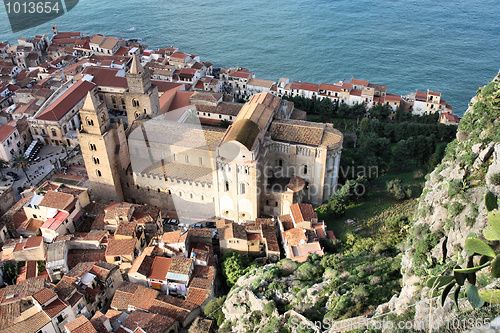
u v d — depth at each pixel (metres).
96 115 104.50
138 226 103.94
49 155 153.50
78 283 87.38
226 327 76.69
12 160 147.75
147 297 87.19
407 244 65.31
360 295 65.19
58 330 80.88
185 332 83.75
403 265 62.69
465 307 38.53
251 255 100.81
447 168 61.94
